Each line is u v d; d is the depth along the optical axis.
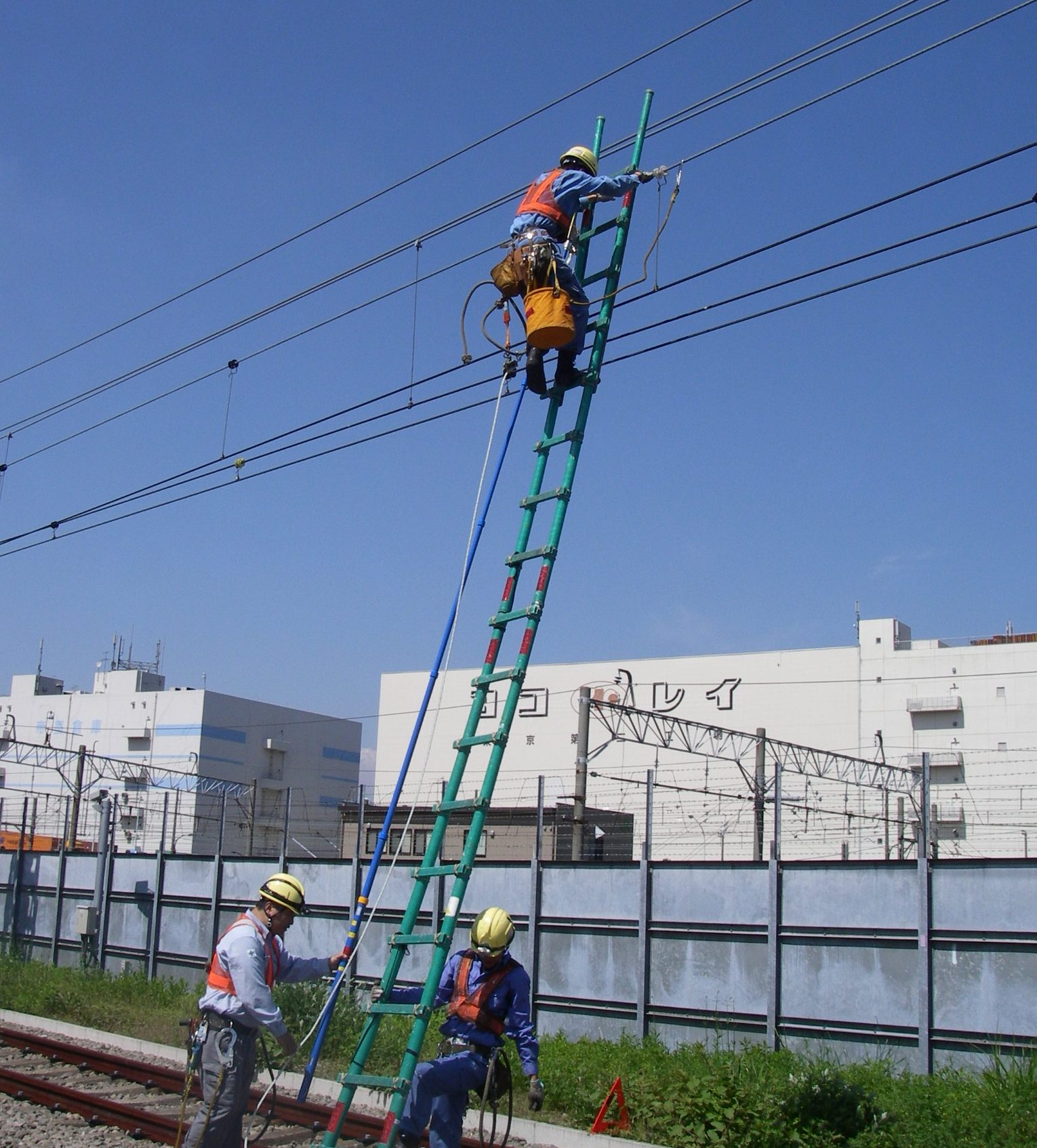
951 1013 15.12
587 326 8.45
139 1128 10.77
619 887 18.55
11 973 23.67
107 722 62.88
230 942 6.94
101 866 26.34
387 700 59.59
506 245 8.59
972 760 47.38
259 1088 13.22
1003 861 15.05
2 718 66.56
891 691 49.16
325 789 65.81
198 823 58.28
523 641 7.54
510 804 54.25
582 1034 18.34
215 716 61.12
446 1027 7.39
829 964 16.31
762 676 51.12
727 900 17.42
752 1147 11.02
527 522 7.99
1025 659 47.44
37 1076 13.41
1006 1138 11.41
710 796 49.78
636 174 8.60
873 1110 11.96
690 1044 16.72
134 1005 20.69
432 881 20.61
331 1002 7.51
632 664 53.50
